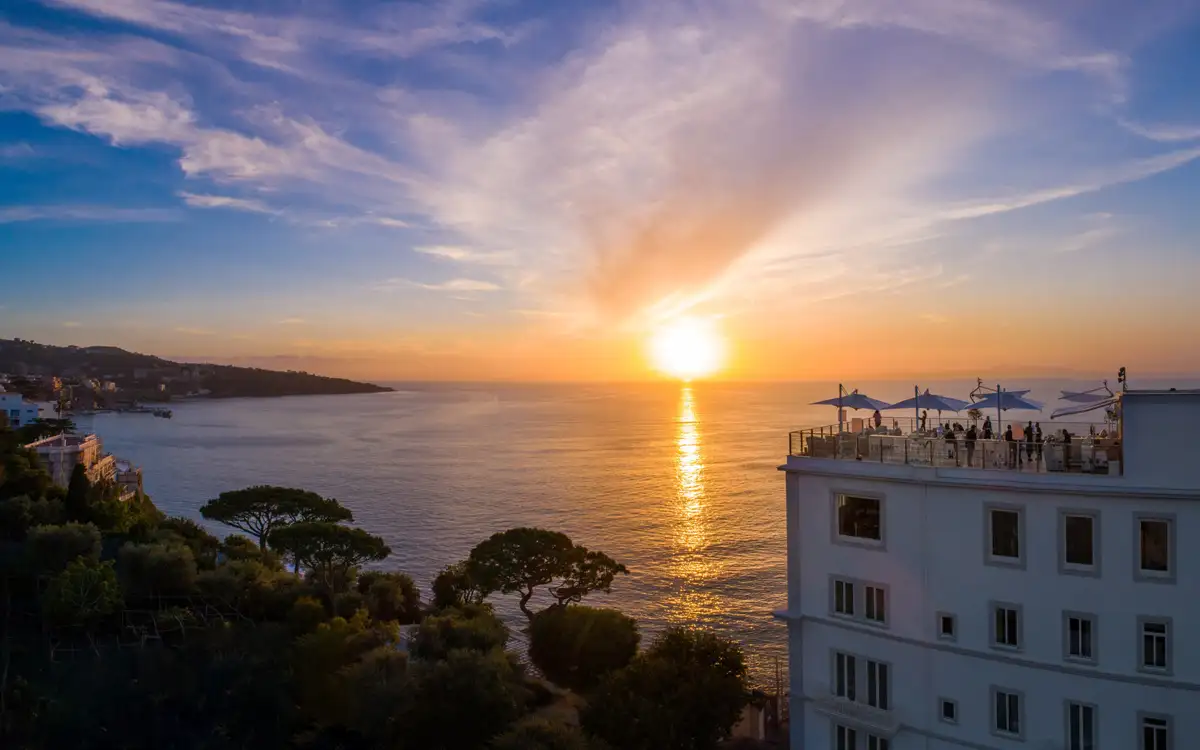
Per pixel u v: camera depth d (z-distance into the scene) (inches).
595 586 2920.8
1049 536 1402.6
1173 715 1307.8
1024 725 1419.8
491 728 1862.7
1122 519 1346.0
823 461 1649.9
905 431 1814.7
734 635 3484.3
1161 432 1322.6
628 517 6476.4
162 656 2130.9
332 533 2967.5
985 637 1459.2
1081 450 1445.6
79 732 1825.8
